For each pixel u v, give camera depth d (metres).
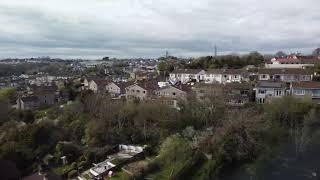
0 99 93.75
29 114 86.31
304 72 109.12
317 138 69.69
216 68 146.62
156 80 131.88
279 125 74.62
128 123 77.44
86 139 69.38
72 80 152.75
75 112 81.94
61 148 62.41
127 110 79.00
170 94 99.25
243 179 55.81
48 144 64.81
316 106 80.31
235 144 63.72
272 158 62.88
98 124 71.62
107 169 56.47
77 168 57.19
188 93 94.25
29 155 57.84
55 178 41.75
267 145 67.06
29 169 54.22
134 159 62.66
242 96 92.50
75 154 62.72
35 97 111.12
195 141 66.50
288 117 76.69
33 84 173.88
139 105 80.94
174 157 60.72
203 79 128.38
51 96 116.44
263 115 75.44
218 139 64.50
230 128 66.62
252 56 159.50
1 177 44.38
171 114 78.25
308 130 71.69
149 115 78.25
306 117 74.81
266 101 86.38
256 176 56.69
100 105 82.69
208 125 76.50
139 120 76.94
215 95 86.12
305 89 90.00
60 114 83.75
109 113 77.81
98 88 127.31
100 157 62.94
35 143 63.25
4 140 61.78
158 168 58.53
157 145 68.88
